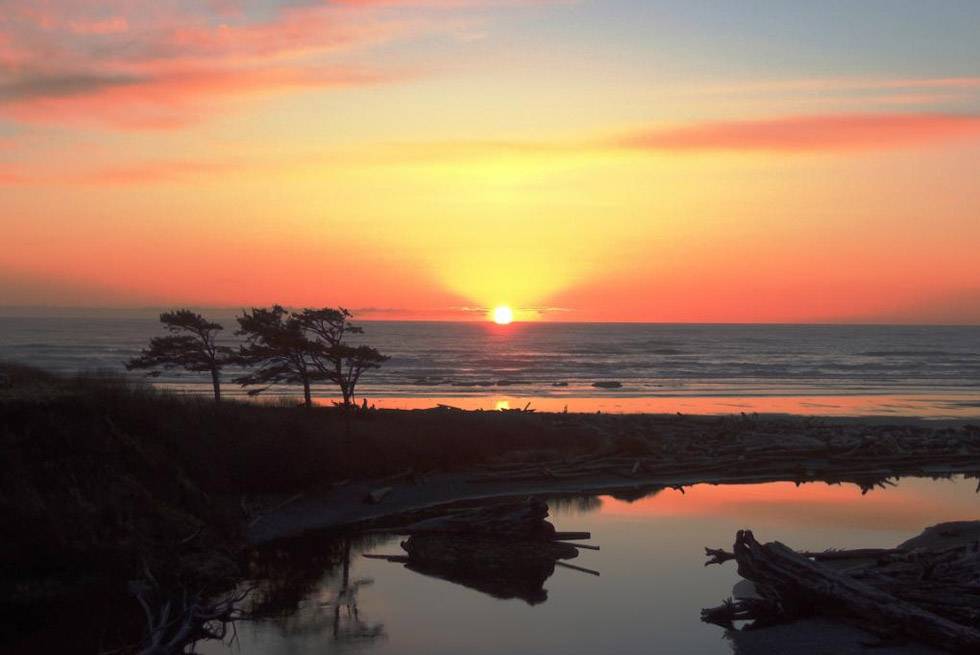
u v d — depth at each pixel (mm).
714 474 35250
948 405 64625
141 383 26281
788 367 109125
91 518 18297
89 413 21250
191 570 18891
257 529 23734
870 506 28672
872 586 15930
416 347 155500
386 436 33438
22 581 16344
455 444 34875
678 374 97375
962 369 108750
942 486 33219
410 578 19750
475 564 20828
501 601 17859
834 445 40000
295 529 24578
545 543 22219
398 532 24297
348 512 26859
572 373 96375
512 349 149875
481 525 22734
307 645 15242
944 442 41719
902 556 18578
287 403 39938
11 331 186250
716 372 100625
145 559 18250
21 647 14500
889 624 14617
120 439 21266
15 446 18547
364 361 39531
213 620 16344
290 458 27641
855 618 15430
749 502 29312
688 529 24812
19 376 23594
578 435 40188
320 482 28750
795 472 36188
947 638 13812
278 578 19656
